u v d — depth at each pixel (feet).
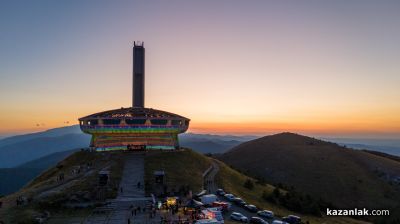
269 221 283.18
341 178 615.98
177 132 499.92
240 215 273.75
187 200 306.14
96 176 348.38
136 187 331.36
